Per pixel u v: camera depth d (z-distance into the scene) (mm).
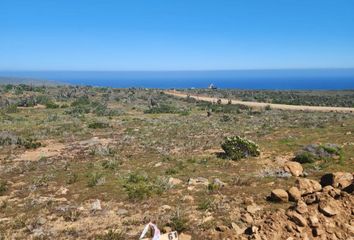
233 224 11852
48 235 11891
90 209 14156
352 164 21344
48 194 16469
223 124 45062
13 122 47281
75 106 69250
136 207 14250
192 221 12484
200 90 121625
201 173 19766
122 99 84188
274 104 83188
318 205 11531
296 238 10453
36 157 25812
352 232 10609
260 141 30766
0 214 14047
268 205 13922
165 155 25094
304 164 21766
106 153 25984
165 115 59125
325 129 37438
